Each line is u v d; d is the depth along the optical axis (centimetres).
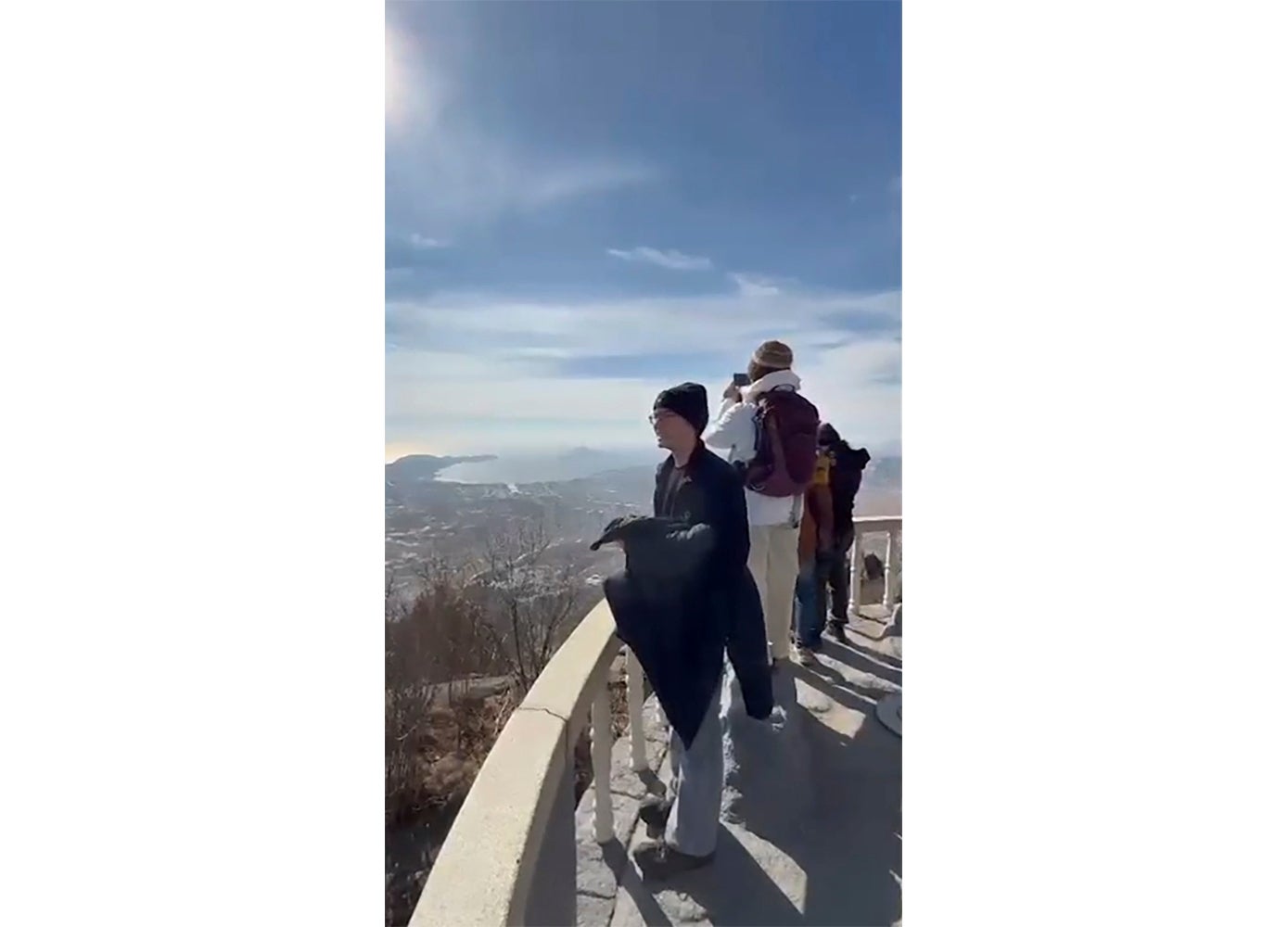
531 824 117
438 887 113
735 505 131
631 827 131
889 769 133
